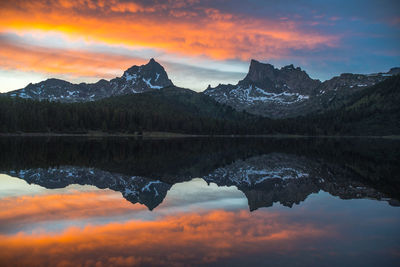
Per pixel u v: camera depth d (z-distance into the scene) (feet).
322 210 80.53
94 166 170.09
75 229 61.41
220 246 52.60
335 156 261.44
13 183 117.08
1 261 45.55
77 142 395.34
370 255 49.90
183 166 180.65
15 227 62.54
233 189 112.88
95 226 63.62
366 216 74.43
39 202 86.33
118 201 88.79
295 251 51.03
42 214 73.00
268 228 63.57
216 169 170.50
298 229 63.26
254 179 138.41
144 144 396.16
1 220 67.67
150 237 56.75
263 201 91.81
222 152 293.02
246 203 88.69
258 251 50.65
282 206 85.20
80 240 54.80
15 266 43.78
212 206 84.17
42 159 197.98
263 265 45.21
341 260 47.67
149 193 102.06
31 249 50.31
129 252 49.26
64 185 114.52
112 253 48.85
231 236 58.03
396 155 272.92
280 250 51.34
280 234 59.82
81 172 146.82
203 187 116.16
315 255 49.52
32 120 566.36
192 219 69.97
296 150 334.65
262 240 56.08
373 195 102.37
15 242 53.67
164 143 433.48
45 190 104.68
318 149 356.59
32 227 62.49
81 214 73.36
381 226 66.08
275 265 45.29
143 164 185.37
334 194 104.47
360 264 46.32
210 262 45.78
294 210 80.23
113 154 243.19
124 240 55.06
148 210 78.23
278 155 266.57
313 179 139.13
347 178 141.49
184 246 52.34
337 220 70.59
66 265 44.14
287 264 45.83
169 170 162.09
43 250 49.96
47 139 449.06
